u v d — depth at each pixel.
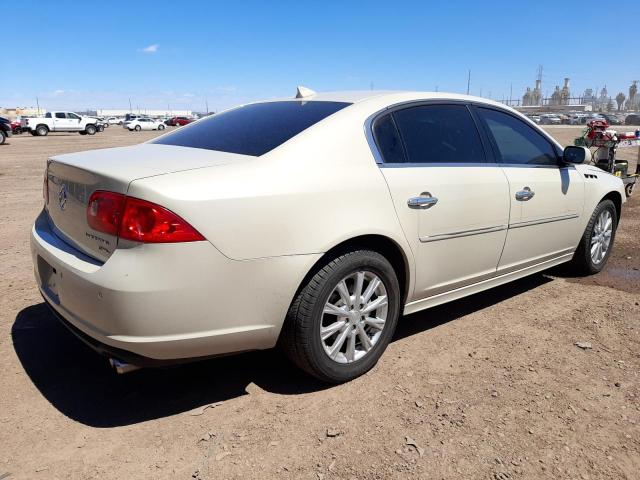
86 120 41.88
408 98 3.55
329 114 3.24
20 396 2.99
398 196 3.19
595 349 3.60
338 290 3.00
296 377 3.23
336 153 3.04
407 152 3.37
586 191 4.75
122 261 2.47
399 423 2.75
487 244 3.81
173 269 2.46
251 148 3.04
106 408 2.90
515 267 4.20
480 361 3.42
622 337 3.79
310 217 2.80
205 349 2.66
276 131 3.17
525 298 4.58
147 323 2.47
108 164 2.81
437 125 3.63
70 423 2.76
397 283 3.28
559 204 4.43
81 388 3.09
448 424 2.74
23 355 3.45
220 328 2.64
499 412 2.85
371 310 3.18
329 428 2.71
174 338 2.54
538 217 4.22
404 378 3.21
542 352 3.55
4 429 2.70
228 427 2.73
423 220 3.33
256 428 2.72
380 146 3.25
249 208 2.62
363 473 2.39
